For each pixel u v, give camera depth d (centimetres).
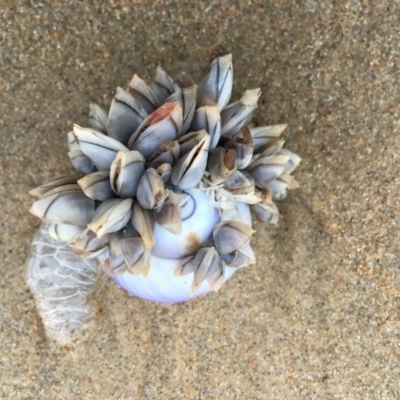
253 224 15
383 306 15
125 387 15
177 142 10
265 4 14
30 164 14
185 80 11
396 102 14
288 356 15
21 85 14
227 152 10
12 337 15
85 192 10
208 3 14
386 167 14
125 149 10
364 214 14
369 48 14
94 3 14
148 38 14
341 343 15
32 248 15
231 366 15
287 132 14
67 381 15
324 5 13
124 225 10
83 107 14
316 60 14
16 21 14
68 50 14
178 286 11
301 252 15
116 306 15
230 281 15
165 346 15
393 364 15
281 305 15
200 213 11
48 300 15
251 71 14
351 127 14
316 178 14
